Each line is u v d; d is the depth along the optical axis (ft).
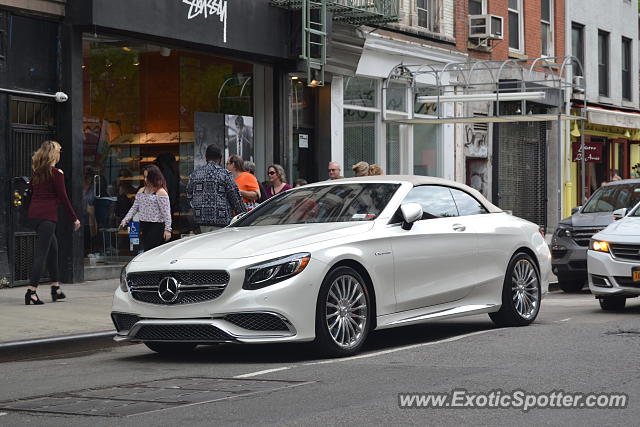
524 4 105.50
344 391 25.62
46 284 55.67
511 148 101.71
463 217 38.11
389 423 21.76
